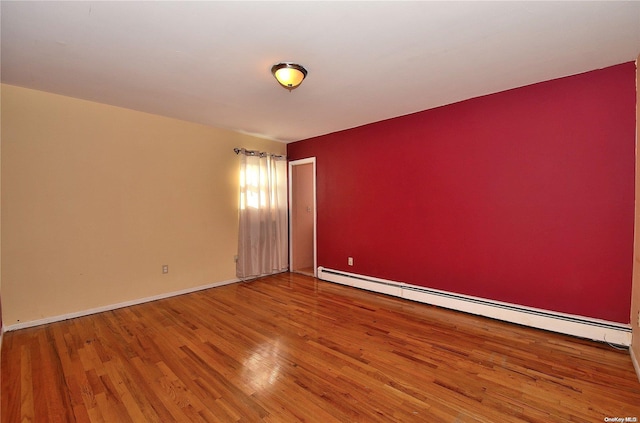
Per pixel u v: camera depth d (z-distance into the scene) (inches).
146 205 144.3
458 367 84.4
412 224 143.6
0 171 108.4
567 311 103.7
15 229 111.3
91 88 112.3
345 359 89.5
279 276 195.9
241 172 180.2
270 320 120.6
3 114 108.6
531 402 69.4
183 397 72.4
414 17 69.4
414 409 67.6
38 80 105.1
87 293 127.6
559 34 76.9
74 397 72.8
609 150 94.7
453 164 128.9
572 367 83.2
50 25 71.7
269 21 70.6
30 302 114.4
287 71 91.5
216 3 63.8
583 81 99.0
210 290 163.9
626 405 67.7
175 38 77.9
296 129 172.7
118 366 86.4
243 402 70.4
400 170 147.3
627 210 92.3
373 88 111.7
